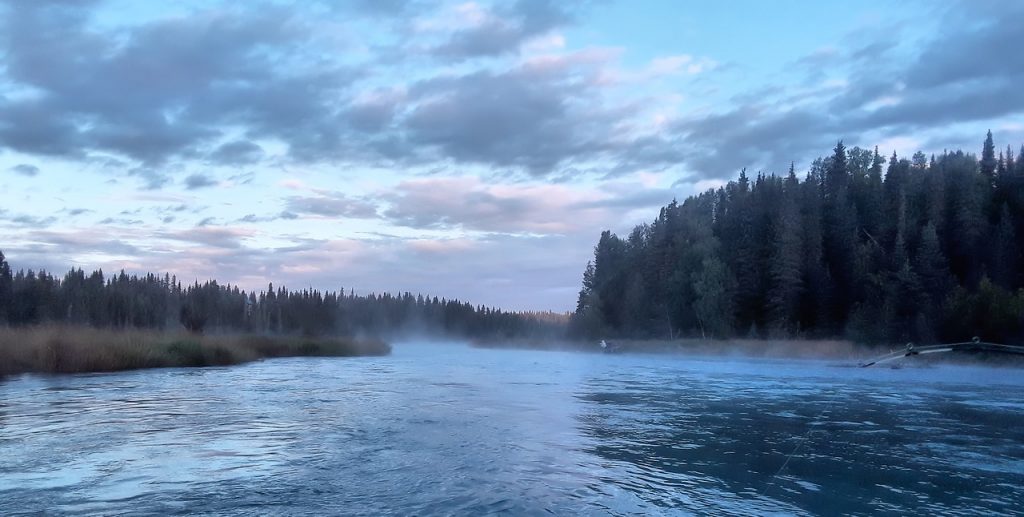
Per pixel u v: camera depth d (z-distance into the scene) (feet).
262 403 53.36
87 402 52.49
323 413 47.39
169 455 31.81
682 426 42.98
